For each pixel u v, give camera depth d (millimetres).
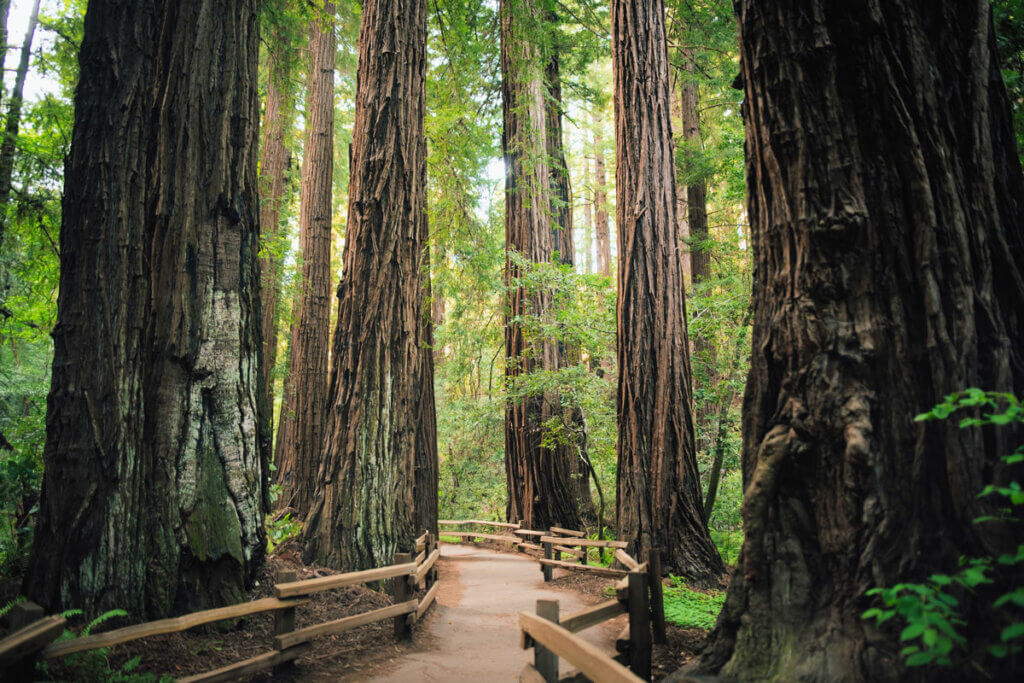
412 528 8336
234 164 6320
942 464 2736
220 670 4367
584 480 16297
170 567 5305
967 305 2891
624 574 6949
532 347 13453
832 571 2891
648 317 9609
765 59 3455
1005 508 2600
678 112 21797
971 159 3189
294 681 4793
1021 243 3221
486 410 17375
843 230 3094
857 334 3025
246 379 6223
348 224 9117
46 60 8820
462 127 12430
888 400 2910
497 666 5309
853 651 2641
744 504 3217
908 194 3051
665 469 9109
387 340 8398
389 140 8828
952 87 3271
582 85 17844
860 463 2844
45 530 4875
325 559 7645
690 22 14453
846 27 3232
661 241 9758
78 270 5184
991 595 2453
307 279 16578
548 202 14648
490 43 12648
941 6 3346
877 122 3145
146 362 5672
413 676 4984
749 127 3645
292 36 11805
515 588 9305
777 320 3309
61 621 3387
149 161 5973
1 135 8258
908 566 2658
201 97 6168
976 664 2350
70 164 5375
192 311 5910
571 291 12234
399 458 8297
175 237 5922
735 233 16531
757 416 3398
